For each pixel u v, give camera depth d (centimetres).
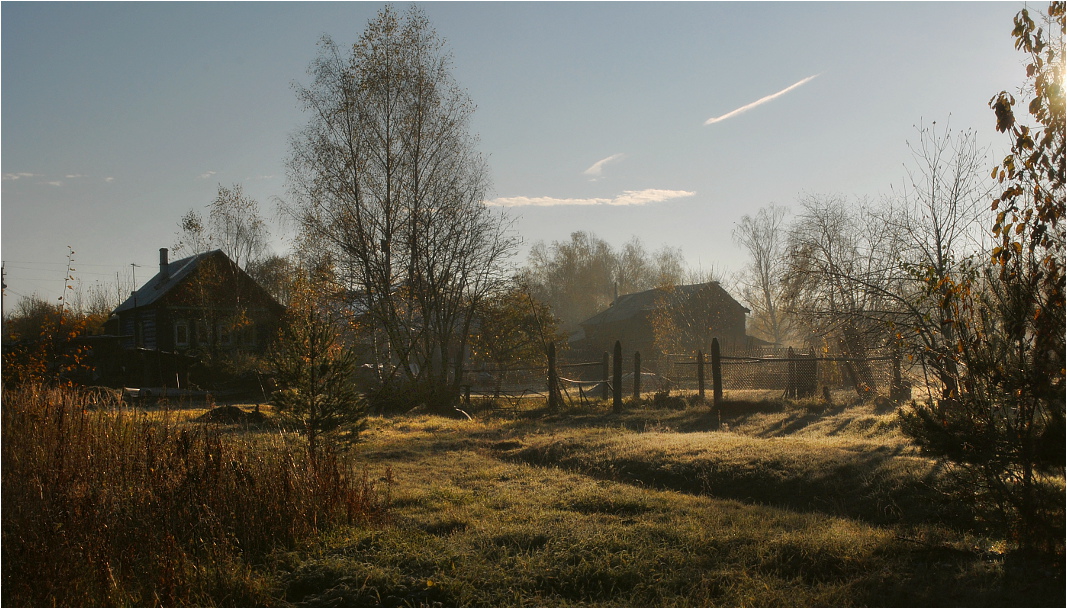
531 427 1595
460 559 567
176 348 3978
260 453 760
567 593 512
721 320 4972
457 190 2533
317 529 645
